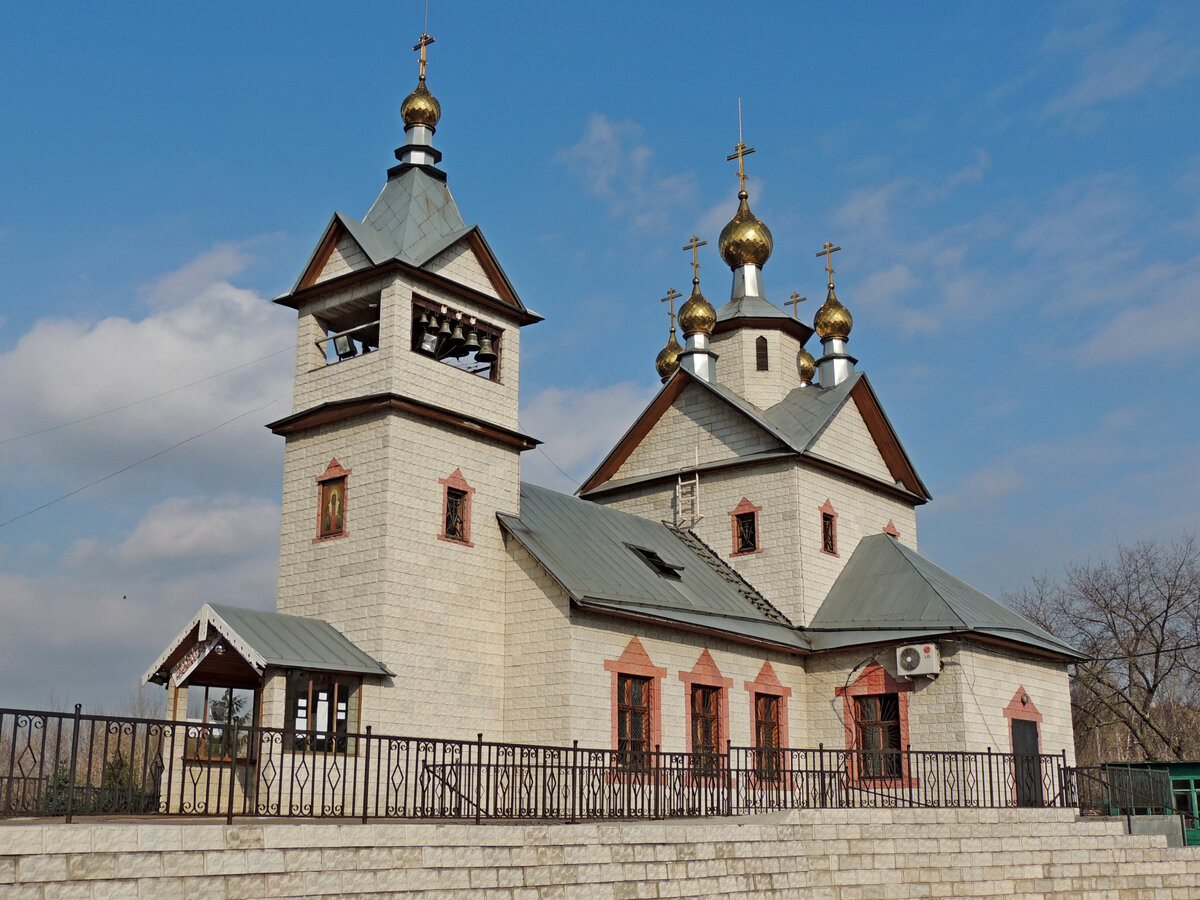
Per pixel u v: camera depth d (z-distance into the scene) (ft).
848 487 122.62
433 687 84.64
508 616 91.04
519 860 53.42
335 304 92.73
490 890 51.96
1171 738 187.93
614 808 70.18
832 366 132.36
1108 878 72.13
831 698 107.76
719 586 109.19
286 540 90.33
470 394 92.99
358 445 87.97
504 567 92.32
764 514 116.16
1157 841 79.51
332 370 91.25
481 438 93.30
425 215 94.32
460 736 85.66
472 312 94.38
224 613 76.95
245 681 82.33
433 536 87.51
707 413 122.93
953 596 108.17
